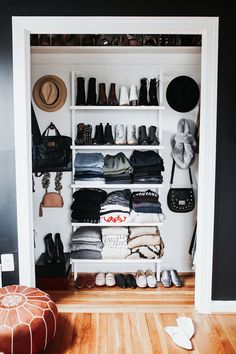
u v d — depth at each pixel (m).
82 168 2.88
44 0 2.26
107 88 3.08
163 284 2.98
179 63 3.04
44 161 3.03
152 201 2.93
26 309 1.96
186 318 2.38
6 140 2.33
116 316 2.44
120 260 2.93
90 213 2.89
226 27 2.30
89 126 2.99
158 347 2.07
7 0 2.25
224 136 2.38
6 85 2.29
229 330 2.26
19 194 2.35
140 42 2.87
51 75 3.04
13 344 1.81
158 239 2.95
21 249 2.39
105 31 2.30
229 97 2.35
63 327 2.29
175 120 3.12
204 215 2.41
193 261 3.12
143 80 2.96
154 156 2.93
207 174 2.38
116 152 3.15
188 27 2.30
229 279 2.47
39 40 2.82
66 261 2.96
